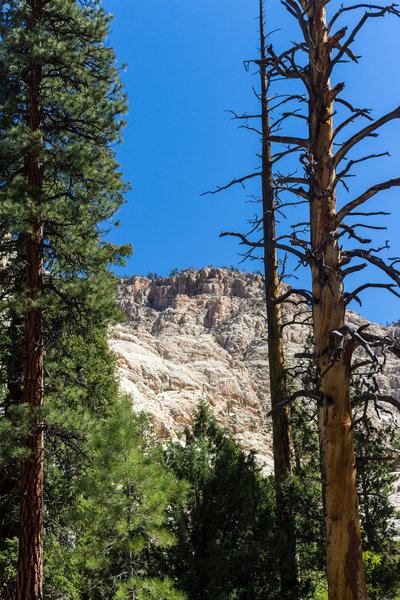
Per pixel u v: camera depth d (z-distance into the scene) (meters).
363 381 6.08
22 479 11.44
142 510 9.66
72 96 13.96
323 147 7.70
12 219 12.09
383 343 6.37
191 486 10.40
